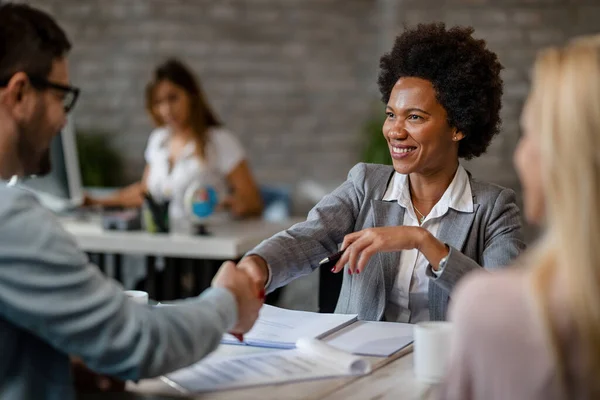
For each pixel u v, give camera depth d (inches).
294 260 64.8
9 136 42.9
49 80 43.5
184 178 139.0
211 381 47.4
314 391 45.9
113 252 127.1
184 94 139.3
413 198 68.2
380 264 66.1
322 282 72.0
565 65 33.3
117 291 42.7
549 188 32.9
